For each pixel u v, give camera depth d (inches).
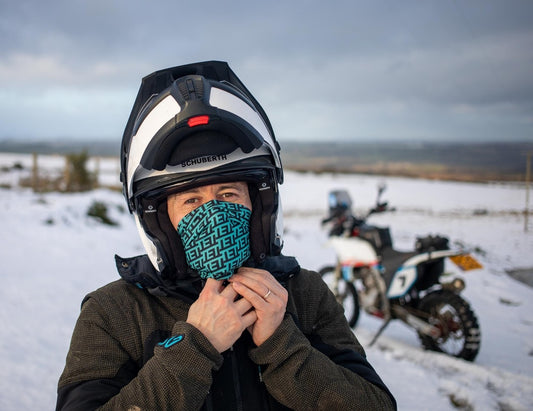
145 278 40.9
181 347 35.0
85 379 37.2
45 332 132.3
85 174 475.5
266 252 42.3
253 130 40.1
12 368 108.1
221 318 37.0
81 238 264.4
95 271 204.8
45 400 96.5
